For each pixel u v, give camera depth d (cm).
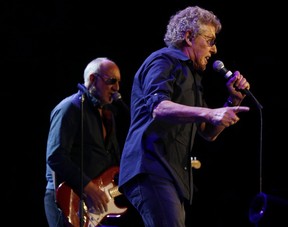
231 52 1160
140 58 1144
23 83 1095
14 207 1089
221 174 1184
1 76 1085
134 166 502
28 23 1091
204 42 546
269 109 1169
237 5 1147
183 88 514
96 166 826
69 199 788
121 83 1137
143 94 512
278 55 1151
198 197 1174
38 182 1100
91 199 792
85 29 1119
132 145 511
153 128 504
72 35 1114
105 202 802
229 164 1184
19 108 1095
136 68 1142
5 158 1088
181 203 512
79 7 1116
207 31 547
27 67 1095
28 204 1094
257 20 1148
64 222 798
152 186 492
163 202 488
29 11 1090
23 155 1095
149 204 491
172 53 526
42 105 1102
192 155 1189
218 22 564
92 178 820
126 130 1098
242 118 1188
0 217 1083
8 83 1088
